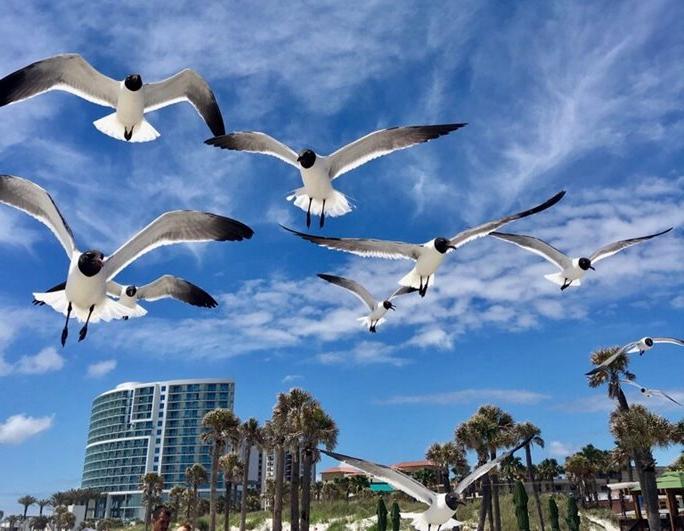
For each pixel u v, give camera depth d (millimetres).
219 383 169750
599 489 79812
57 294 9469
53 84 10688
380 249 13055
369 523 49781
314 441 39312
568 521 35438
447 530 11695
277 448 41438
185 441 164875
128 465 166750
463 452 47938
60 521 131125
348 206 12648
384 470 11688
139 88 10789
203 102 11906
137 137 11164
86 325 9305
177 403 169250
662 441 32656
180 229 9320
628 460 36531
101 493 160125
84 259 8844
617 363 34469
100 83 10883
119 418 174000
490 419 45062
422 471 68188
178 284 12195
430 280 13117
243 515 49438
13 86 10203
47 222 9180
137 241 9195
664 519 38469
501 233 15430
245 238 9102
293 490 38969
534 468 81438
